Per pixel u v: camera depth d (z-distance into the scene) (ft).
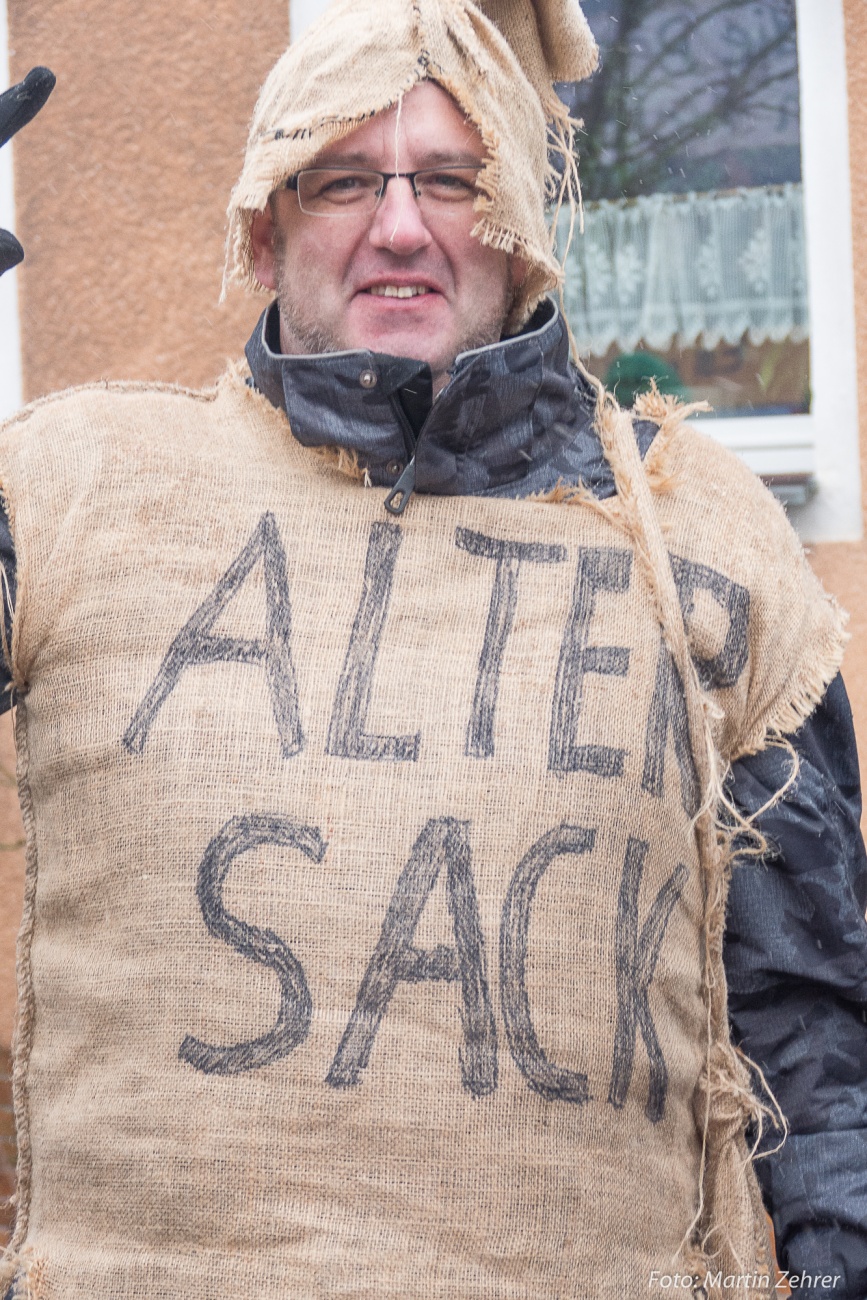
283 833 5.36
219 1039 5.24
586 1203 5.29
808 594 6.40
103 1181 5.29
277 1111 5.18
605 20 11.98
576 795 5.53
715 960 5.95
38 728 5.77
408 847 5.37
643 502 6.01
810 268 11.73
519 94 6.18
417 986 5.26
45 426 6.07
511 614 5.78
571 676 5.69
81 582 5.71
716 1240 5.87
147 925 5.37
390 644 5.67
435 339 6.03
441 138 5.96
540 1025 5.32
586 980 5.41
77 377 12.16
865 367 11.63
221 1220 5.14
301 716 5.51
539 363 5.93
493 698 5.60
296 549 5.80
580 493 6.06
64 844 5.65
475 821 5.43
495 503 5.99
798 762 6.14
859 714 11.22
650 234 11.91
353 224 5.99
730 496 6.30
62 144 12.17
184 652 5.61
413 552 5.83
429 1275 5.10
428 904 5.33
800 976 6.03
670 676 5.83
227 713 5.50
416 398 5.84
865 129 11.69
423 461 5.87
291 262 6.13
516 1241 5.18
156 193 12.14
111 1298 5.16
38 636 5.74
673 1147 5.70
